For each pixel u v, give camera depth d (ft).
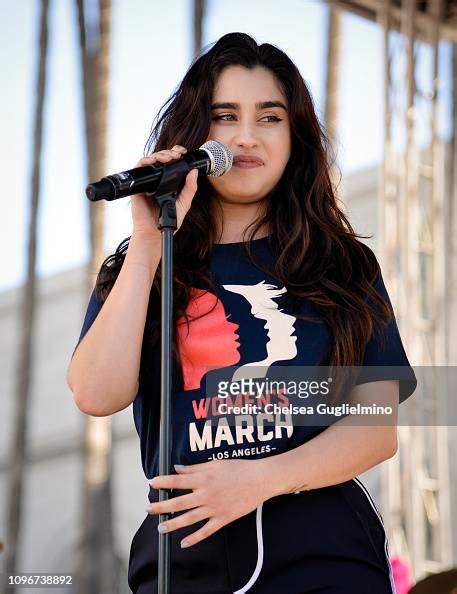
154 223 12.05
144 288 12.04
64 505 50.08
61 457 50.80
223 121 13.01
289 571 11.39
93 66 45.24
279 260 12.41
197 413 11.73
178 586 11.52
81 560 46.85
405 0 34.55
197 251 12.59
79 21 45.19
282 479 11.23
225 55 13.08
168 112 13.39
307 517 11.55
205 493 10.96
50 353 51.78
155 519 12.06
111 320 11.94
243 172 12.67
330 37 41.83
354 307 12.14
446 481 32.91
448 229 37.83
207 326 12.03
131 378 11.95
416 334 33.40
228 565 11.35
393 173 34.35
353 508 11.75
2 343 52.44
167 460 11.00
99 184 11.18
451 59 35.96
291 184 13.01
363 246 12.87
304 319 12.04
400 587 24.90
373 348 12.25
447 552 32.63
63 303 51.85
